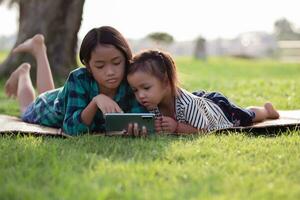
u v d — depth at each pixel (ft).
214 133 14.62
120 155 12.03
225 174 10.49
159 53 14.65
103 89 15.17
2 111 23.18
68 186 9.64
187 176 10.36
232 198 9.07
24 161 11.50
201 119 14.84
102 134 14.61
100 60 14.14
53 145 12.76
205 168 10.91
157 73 14.37
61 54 36.37
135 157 11.76
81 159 11.51
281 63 82.79
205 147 12.67
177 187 9.70
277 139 13.93
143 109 15.30
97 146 12.79
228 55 117.19
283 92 30.14
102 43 14.07
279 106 23.63
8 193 9.37
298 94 28.89
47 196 9.26
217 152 12.20
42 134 14.71
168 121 14.80
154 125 14.07
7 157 11.76
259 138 14.12
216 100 16.44
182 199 9.07
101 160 11.31
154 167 10.84
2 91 30.76
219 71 58.95
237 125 16.43
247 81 38.63
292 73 58.49
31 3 35.99
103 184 9.82
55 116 16.12
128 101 15.40
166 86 14.71
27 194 9.28
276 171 10.82
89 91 15.25
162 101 15.08
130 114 13.99
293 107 23.43
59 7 36.11
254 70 62.95
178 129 14.89
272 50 114.01
